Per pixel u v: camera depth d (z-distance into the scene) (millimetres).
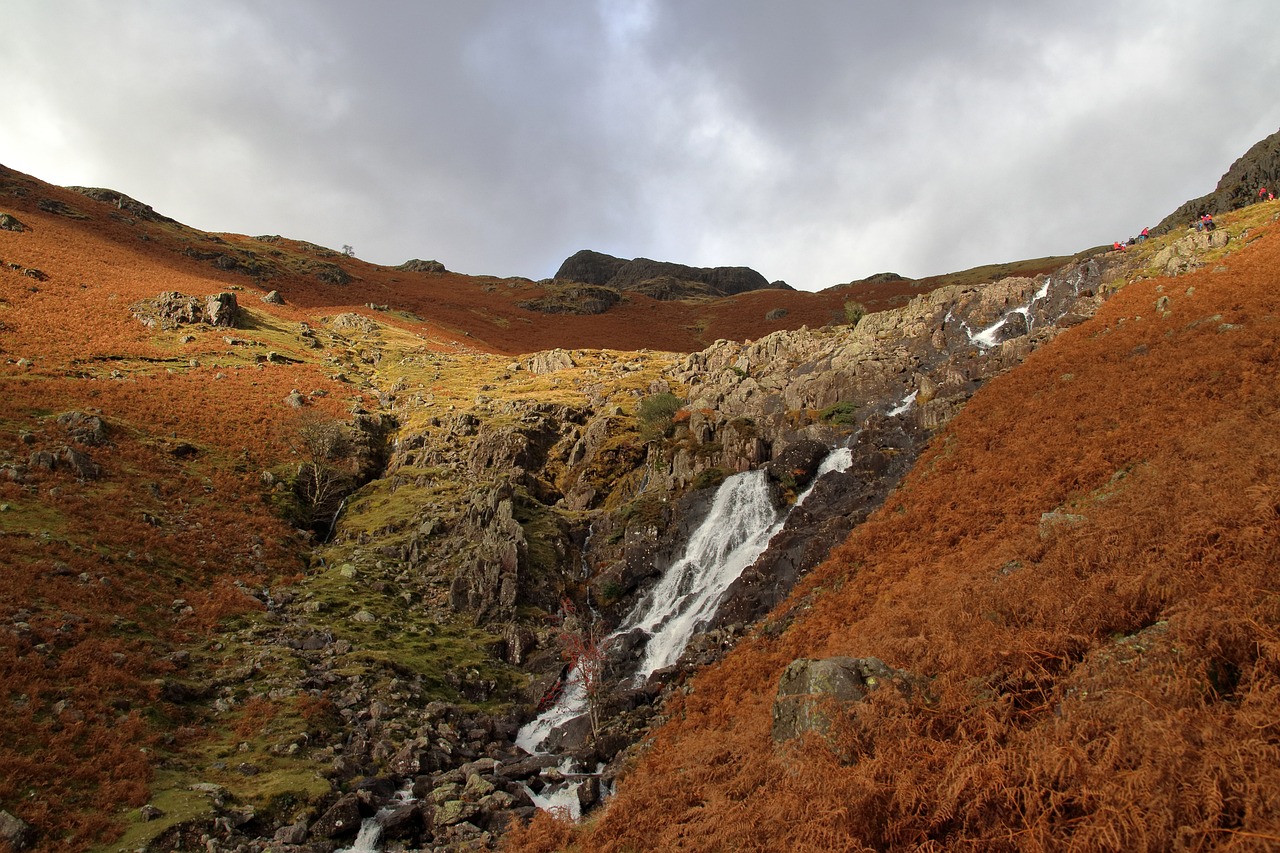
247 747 20531
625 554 36062
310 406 55500
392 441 54812
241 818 17172
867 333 54094
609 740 21562
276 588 32344
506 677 28703
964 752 8523
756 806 10039
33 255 73062
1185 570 10859
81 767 17312
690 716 20188
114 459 37281
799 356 56719
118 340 58625
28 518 28109
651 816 11734
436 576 35844
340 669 25828
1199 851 6277
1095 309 38000
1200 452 16281
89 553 27609
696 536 35812
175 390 50688
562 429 52344
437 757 22000
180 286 80562
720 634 26828
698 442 43281
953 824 8008
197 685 22938
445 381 71000
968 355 41500
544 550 35719
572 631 30406
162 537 31844
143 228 111562
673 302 149000
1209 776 6715
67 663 20703
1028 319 44219
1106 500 16359
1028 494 20859
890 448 34562
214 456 43031
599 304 135375
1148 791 6812
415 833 18078
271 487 42312
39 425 37719
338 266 133500
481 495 39812
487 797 19094
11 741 17250
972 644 11250
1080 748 7820
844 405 41625
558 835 14375
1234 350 23547
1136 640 9695
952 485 24656
